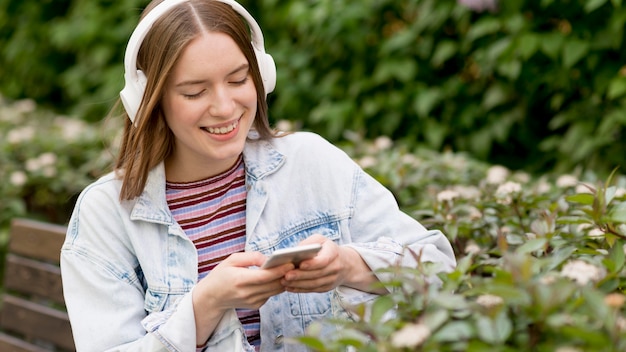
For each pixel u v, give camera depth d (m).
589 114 3.21
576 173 2.53
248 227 1.64
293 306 1.63
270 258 1.33
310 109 3.96
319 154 1.72
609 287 1.25
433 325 1.09
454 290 1.29
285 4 4.07
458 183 2.39
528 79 3.34
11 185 3.29
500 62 3.30
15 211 3.26
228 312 1.51
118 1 5.05
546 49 3.16
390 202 1.71
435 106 3.70
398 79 3.73
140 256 1.62
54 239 2.41
